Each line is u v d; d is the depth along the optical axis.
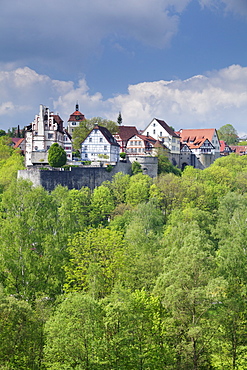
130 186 129.00
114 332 43.69
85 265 64.19
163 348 46.09
